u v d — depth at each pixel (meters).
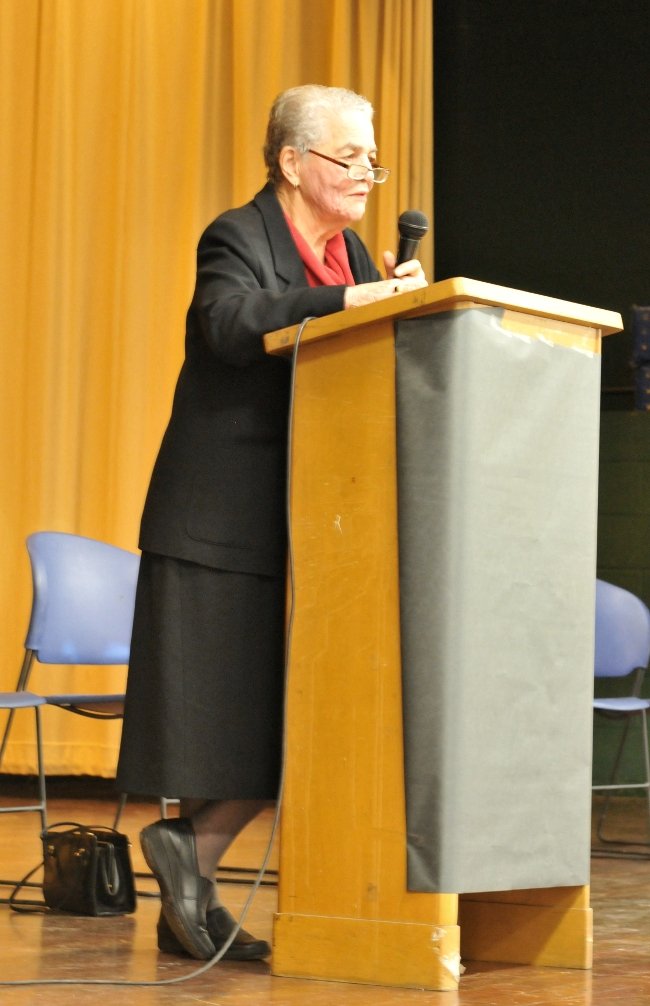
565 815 2.60
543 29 7.74
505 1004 2.30
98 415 7.06
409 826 2.43
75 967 2.67
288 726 2.59
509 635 2.50
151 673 2.72
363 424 2.53
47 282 6.97
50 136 7.00
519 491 2.52
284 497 2.76
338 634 2.54
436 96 7.84
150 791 2.67
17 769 6.82
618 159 7.65
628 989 2.46
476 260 7.78
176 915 2.73
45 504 6.93
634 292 7.60
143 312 7.04
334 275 2.96
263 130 7.16
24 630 6.88
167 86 7.13
